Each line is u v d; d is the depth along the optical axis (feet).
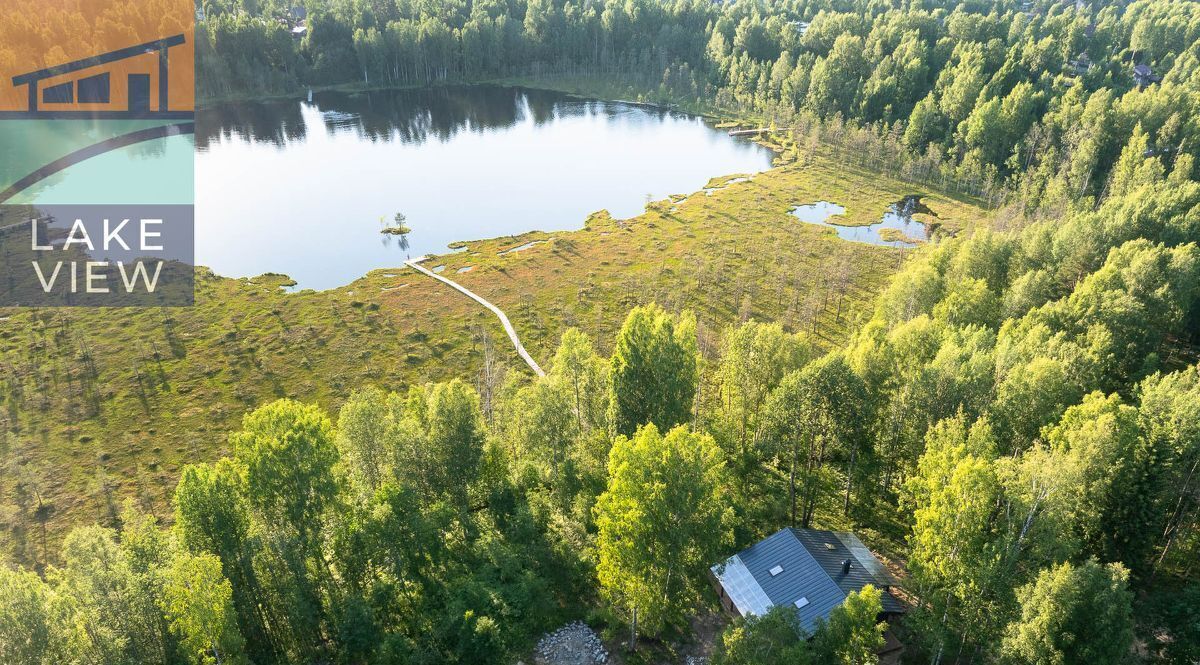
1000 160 652.89
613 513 170.91
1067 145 597.11
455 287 494.59
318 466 192.75
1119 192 510.99
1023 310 328.08
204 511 176.45
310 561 194.08
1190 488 203.62
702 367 302.45
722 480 216.54
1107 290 306.96
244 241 592.60
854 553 208.44
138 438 336.70
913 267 405.59
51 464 316.40
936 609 176.76
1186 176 494.59
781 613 154.10
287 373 392.68
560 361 265.13
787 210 622.95
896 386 245.86
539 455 255.29
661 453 169.68
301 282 515.91
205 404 363.35
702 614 201.46
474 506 238.89
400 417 241.14
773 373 257.34
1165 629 173.37
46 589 160.15
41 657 141.38
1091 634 146.61
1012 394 225.76
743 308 440.04
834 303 454.81
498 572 199.72
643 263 526.16
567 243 570.46
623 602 191.83
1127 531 193.06
